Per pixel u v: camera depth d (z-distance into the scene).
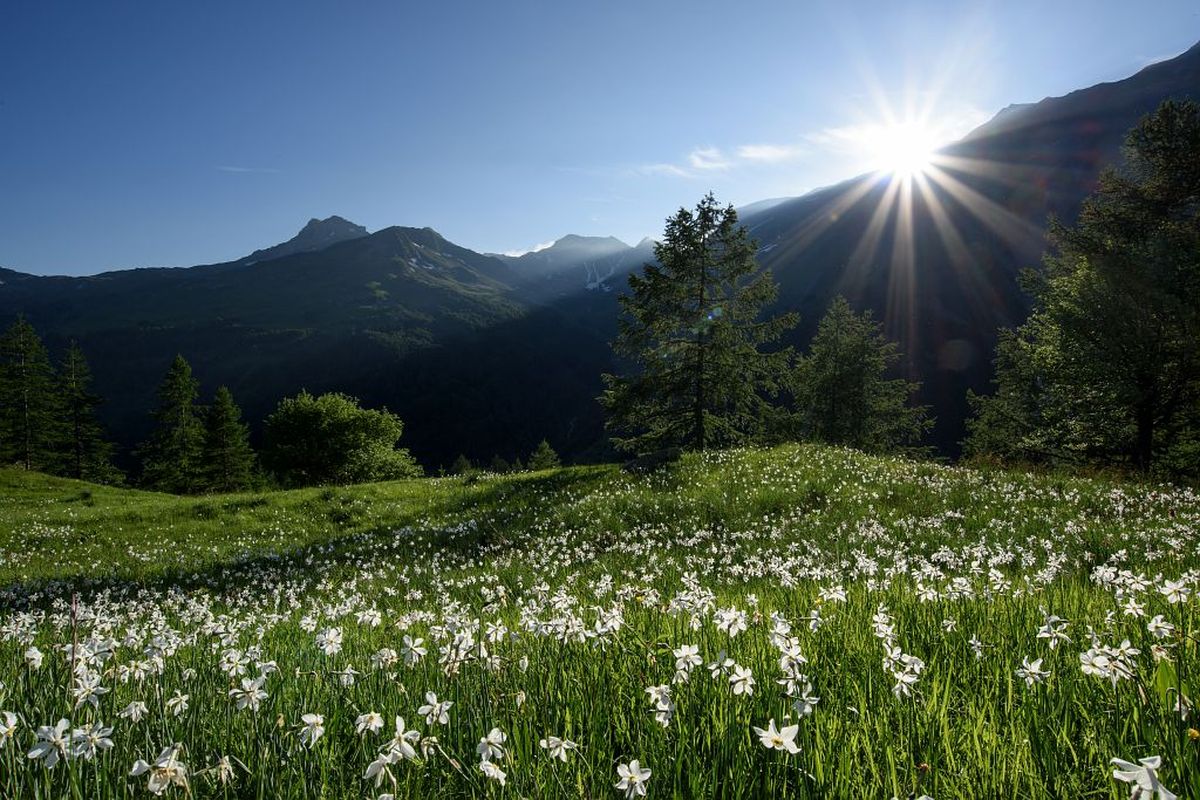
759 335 33.72
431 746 2.58
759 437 38.00
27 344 72.88
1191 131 28.28
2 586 15.85
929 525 13.05
